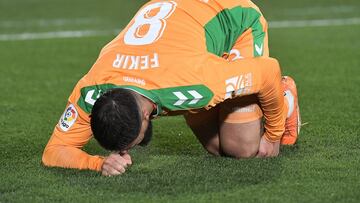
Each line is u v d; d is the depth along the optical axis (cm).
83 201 1448
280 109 1650
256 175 1571
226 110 1661
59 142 1625
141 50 1505
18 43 3791
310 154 1745
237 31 1717
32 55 3431
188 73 1466
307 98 2416
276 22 4334
